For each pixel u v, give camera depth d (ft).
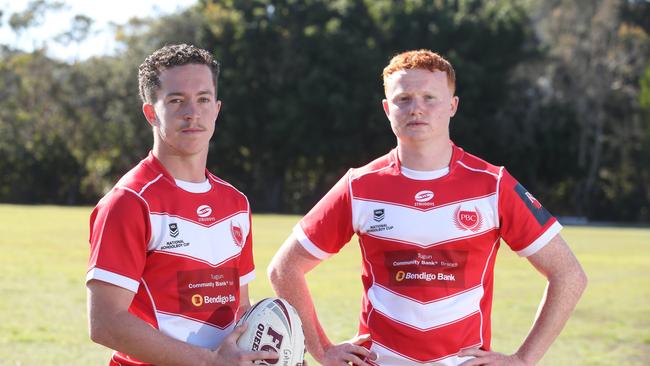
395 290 13.46
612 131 170.19
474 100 161.07
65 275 49.49
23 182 178.50
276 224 106.42
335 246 14.25
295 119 161.79
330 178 175.73
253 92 166.91
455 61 157.99
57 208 144.36
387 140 162.61
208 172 13.14
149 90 12.54
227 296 12.59
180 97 12.28
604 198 171.22
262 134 166.71
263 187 175.83
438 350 13.25
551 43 171.53
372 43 164.76
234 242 12.81
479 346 13.50
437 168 13.75
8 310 36.73
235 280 12.84
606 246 82.89
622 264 64.18
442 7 170.91
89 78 181.57
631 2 194.39
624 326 36.11
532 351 13.55
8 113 179.01
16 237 77.10
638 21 194.39
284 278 14.35
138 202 11.96
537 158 164.55
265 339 12.22
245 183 176.45
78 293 42.34
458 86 159.02
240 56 167.53
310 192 178.70
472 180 13.66
